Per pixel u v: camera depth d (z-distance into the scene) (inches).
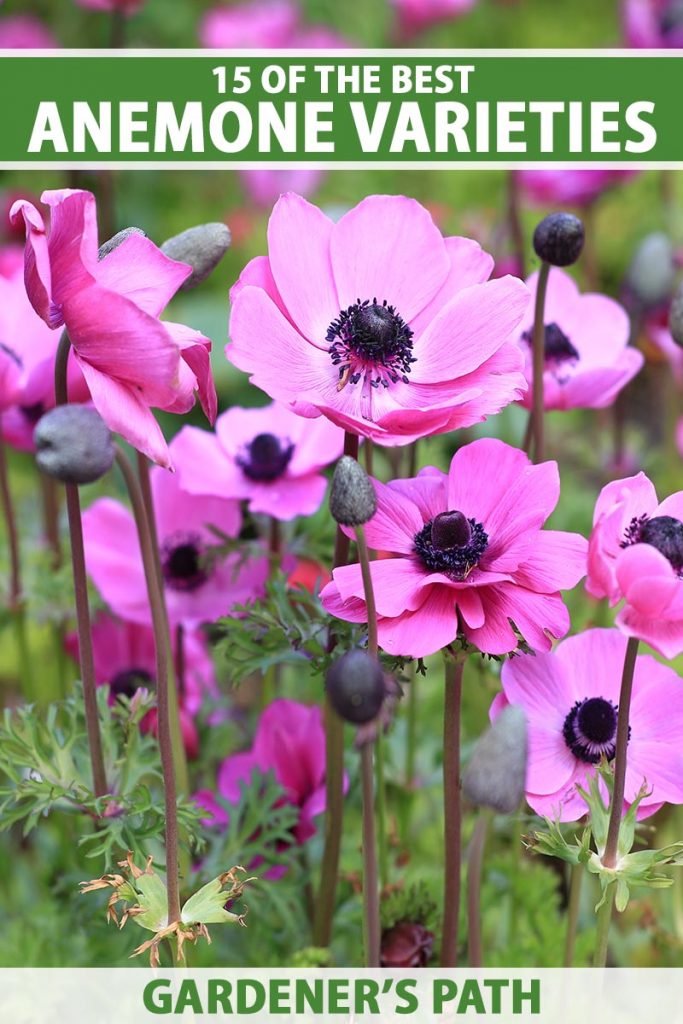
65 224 37.3
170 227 88.5
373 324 39.7
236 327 38.7
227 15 92.9
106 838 41.5
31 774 40.6
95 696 40.1
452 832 39.2
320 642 41.1
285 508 43.4
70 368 42.3
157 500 45.2
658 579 36.2
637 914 45.8
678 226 65.3
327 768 41.6
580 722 39.2
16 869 48.4
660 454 58.0
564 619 37.7
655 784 39.1
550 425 65.1
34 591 45.9
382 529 38.8
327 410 37.7
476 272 40.4
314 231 40.3
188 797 42.3
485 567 38.2
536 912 44.1
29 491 65.6
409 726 45.8
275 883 43.1
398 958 41.6
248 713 49.5
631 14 57.9
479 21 104.6
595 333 44.9
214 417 38.7
